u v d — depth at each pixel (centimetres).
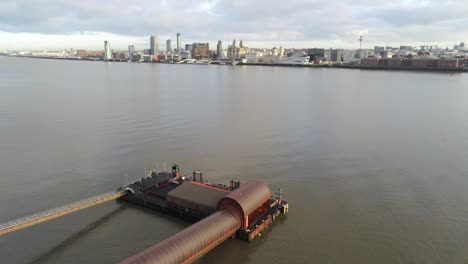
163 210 5462
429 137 10006
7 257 4281
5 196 5809
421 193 6147
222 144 9012
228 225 4419
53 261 4222
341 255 4366
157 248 3684
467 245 4594
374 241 4675
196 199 5272
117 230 4944
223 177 6775
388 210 5522
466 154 8381
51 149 8331
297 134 10188
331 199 5891
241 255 4366
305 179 6719
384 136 10069
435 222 5169
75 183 6412
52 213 4875
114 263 4206
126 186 5988
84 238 4725
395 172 7138
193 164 7494
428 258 4319
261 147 8800
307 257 4325
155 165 7394
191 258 3856
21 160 7544
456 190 6275
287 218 5269
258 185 5219
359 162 7731
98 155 7962
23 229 4888
